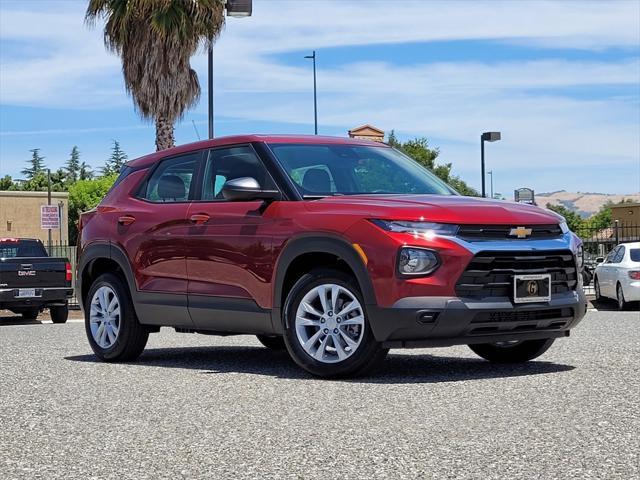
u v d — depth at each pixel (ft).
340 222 23.25
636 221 196.54
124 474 14.07
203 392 21.81
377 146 28.27
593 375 22.89
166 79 77.00
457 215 22.75
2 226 181.27
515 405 18.85
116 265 30.91
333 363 23.44
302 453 15.08
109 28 77.05
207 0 75.82
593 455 14.42
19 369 27.63
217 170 27.43
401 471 13.73
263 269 24.90
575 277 24.47
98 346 30.35
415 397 20.12
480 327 22.66
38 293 63.31
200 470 14.17
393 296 22.27
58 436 17.19
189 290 27.20
